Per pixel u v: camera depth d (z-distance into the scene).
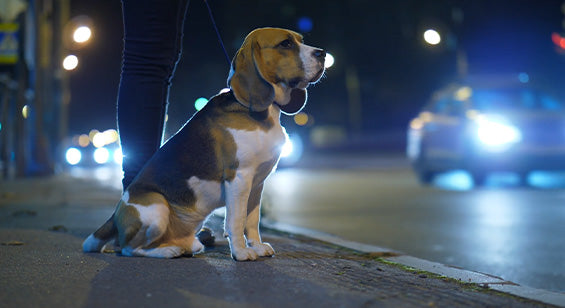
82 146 24.83
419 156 13.70
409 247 5.88
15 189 10.02
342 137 40.00
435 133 12.98
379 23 39.97
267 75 3.67
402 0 38.81
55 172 15.06
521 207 8.81
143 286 3.10
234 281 3.23
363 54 41.12
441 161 12.78
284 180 15.43
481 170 11.86
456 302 2.96
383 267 3.93
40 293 2.97
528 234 6.57
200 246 3.99
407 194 11.15
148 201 3.76
